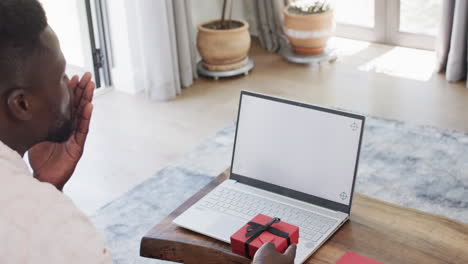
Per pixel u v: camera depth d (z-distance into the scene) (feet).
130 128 11.20
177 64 12.39
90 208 8.82
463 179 8.98
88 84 3.76
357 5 14.67
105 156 10.25
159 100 12.32
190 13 12.76
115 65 12.74
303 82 12.93
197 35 13.33
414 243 4.58
